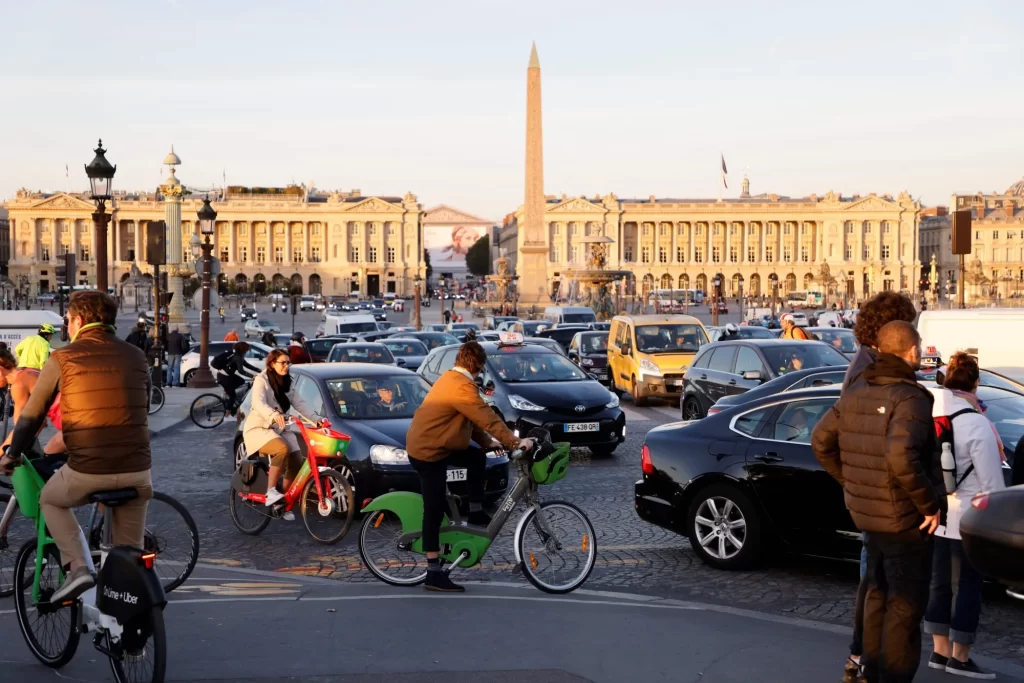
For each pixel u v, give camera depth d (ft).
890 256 613.93
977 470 21.94
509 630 23.63
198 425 73.31
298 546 36.65
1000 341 62.18
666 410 82.58
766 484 31.32
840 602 28.76
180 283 222.89
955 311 63.77
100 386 20.42
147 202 629.92
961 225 93.40
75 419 20.35
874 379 18.98
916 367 19.08
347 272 639.35
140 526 21.26
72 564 20.74
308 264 642.63
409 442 28.50
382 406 43.88
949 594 22.31
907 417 18.47
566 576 29.04
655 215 622.13
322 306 461.37
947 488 21.91
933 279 360.69
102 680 20.29
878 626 19.35
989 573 18.94
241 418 48.73
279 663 20.88
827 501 30.17
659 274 631.15
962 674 21.79
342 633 23.25
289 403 38.32
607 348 101.55
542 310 245.45
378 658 21.27
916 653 19.03
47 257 624.18
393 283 643.04
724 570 32.35
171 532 27.27
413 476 39.75
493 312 282.77
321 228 649.61
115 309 21.17
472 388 28.07
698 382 68.85
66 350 20.44
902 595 18.89
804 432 31.60
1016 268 626.64
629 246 632.38
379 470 39.73
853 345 90.63
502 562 33.37
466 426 28.37
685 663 21.25
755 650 22.26
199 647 22.00
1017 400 35.35
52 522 20.83
